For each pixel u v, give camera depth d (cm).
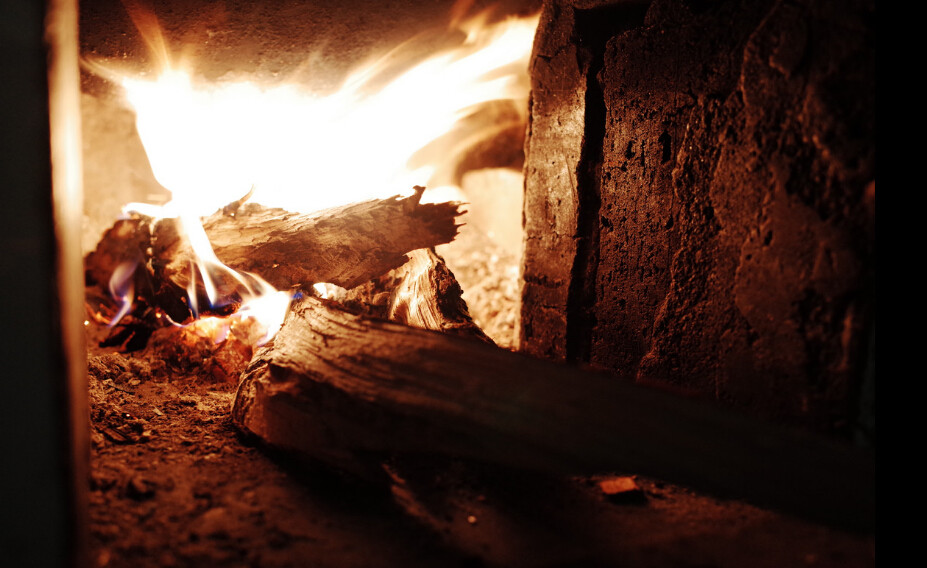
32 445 126
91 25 270
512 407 156
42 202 125
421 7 290
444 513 171
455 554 153
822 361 164
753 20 185
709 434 148
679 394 160
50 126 126
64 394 129
